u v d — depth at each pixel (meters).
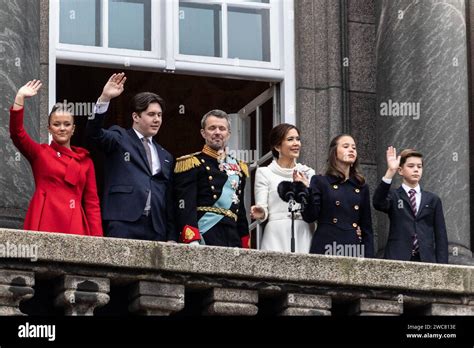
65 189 38.19
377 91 48.22
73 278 34.75
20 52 43.44
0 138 42.38
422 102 47.16
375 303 37.19
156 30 47.47
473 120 48.66
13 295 34.19
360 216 40.59
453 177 46.66
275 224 40.59
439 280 37.72
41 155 38.22
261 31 48.62
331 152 40.72
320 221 40.31
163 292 35.44
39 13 45.56
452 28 47.56
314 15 48.84
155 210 38.84
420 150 46.94
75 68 56.66
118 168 38.97
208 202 39.44
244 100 50.84
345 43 48.75
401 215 41.28
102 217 38.88
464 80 47.56
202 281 35.78
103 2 46.97
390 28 47.97
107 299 34.97
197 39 47.88
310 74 48.56
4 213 41.97
